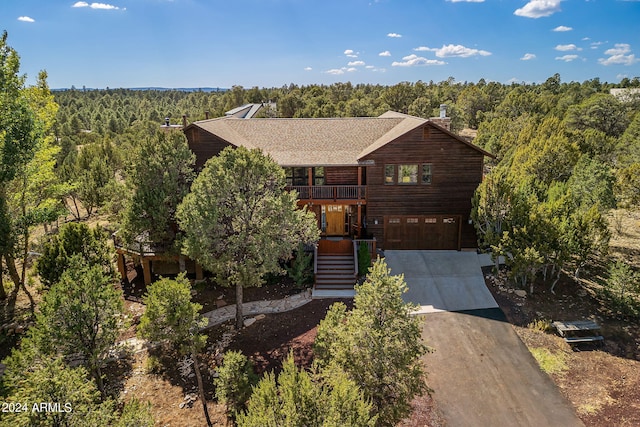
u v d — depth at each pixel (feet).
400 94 308.81
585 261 69.05
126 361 55.36
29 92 77.61
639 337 54.85
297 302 68.03
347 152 86.33
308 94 335.26
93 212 130.82
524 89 425.69
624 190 93.56
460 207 81.35
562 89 442.91
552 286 66.08
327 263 76.84
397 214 82.12
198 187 56.03
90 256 66.74
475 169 79.66
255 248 54.95
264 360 53.98
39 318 41.14
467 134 286.87
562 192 86.02
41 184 84.53
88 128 364.17
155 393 49.47
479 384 48.62
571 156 117.91
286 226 57.00
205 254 54.29
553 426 42.70
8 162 63.57
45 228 108.68
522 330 57.82
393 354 34.12
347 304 66.54
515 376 49.65
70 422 27.96
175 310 41.98
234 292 72.23
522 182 94.02
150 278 75.10
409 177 80.59
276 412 27.81
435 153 79.15
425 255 81.20
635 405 44.60
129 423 29.84
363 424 27.30
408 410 35.40
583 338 54.70
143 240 76.95
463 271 74.64
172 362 55.11
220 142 83.20
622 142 155.84
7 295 74.13
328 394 31.73
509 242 65.00
